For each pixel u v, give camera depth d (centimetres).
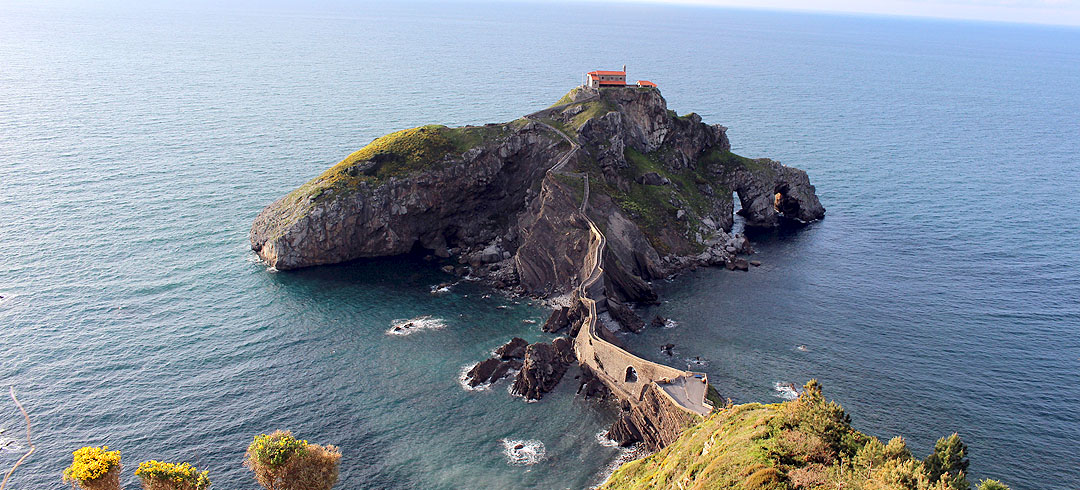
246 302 13450
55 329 12025
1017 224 18950
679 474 7981
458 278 15088
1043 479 9094
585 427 10388
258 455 5841
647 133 18650
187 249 15438
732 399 10656
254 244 15562
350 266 15375
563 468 9500
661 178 17600
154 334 12100
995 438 9856
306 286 14262
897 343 12431
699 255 16000
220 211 17588
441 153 16700
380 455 9569
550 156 17050
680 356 11962
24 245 15050
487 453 9731
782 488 6488
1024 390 11031
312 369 11412
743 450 7388
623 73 19050
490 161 16900
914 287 14788
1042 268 15925
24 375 10725
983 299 14238
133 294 13388
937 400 10719
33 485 8638
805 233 18038
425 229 16588
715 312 13600
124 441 9475
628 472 9012
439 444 9862
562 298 14250
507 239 16275
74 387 10531
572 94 19088
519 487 9106
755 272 15500
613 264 14200
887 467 6494
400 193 16100
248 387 10825
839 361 11812
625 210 16075
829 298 14212
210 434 9725
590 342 11712
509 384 11325
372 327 12838
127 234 15962
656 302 13950
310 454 5959
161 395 10488
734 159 19150
